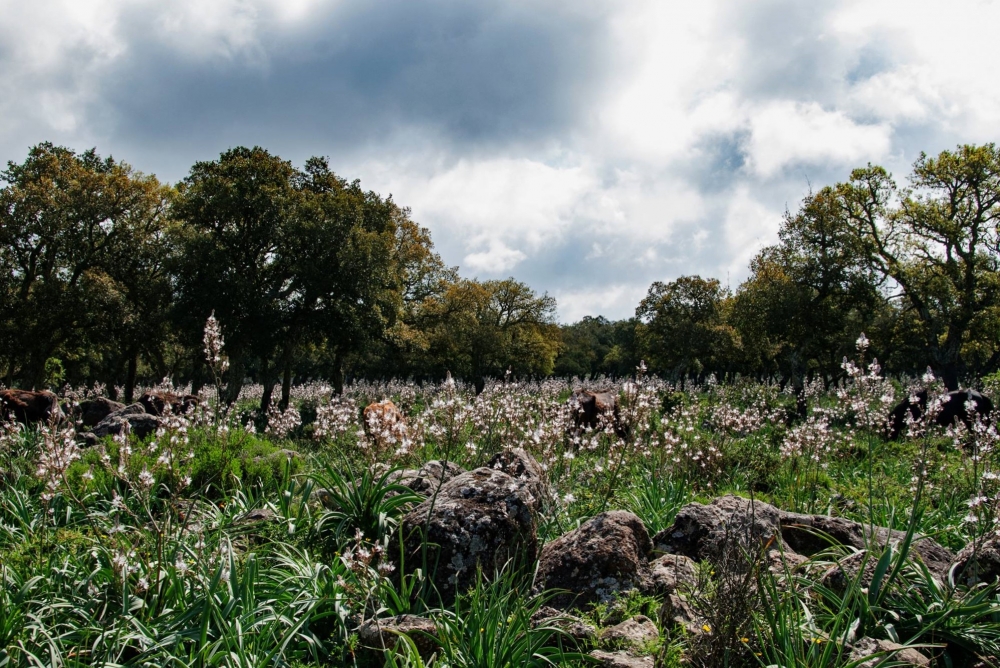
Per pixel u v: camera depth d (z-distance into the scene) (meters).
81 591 5.08
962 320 34.41
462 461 9.49
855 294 33.84
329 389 10.79
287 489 7.52
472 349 49.66
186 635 4.39
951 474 9.03
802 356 34.81
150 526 5.98
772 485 9.84
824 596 4.79
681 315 53.78
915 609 4.59
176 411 10.80
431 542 5.41
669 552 5.99
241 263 32.34
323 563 5.81
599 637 4.45
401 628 4.42
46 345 34.25
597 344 101.75
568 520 7.23
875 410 12.17
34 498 7.35
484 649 4.04
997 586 4.69
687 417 12.22
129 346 37.22
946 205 36.28
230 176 33.75
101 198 35.84
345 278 31.56
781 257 36.34
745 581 4.02
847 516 7.74
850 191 36.75
